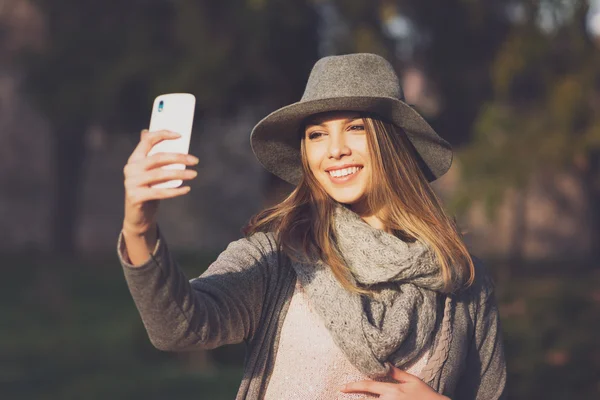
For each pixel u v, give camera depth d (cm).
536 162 1327
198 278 220
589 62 1353
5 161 2872
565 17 1352
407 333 229
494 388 259
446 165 261
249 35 1391
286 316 228
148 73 1561
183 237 3008
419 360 234
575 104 1316
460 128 1605
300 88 1456
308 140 245
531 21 1364
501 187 1314
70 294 1800
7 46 2586
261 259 229
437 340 239
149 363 1120
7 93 2823
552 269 1565
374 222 252
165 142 189
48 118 1844
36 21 2544
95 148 2947
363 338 220
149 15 1617
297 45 1413
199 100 1434
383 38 1438
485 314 258
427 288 239
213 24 1438
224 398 912
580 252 2519
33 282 1916
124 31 1684
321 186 245
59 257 2477
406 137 256
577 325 602
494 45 1539
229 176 3008
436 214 250
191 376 1026
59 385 1001
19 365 1127
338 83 243
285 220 236
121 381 1000
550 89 1346
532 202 2514
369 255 232
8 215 2873
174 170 179
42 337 1366
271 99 1480
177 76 1458
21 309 1658
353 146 242
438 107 1609
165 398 917
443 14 1491
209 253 2147
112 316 1592
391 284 235
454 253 246
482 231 1606
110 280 2005
